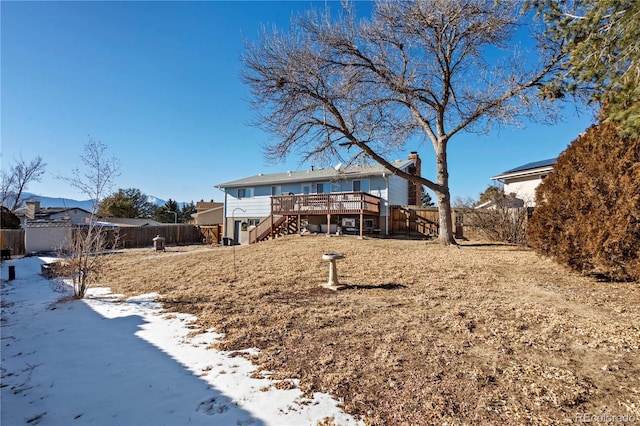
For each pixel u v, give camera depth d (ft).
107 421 8.54
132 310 19.30
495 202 52.44
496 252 34.73
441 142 43.68
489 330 13.61
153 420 8.48
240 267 31.99
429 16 38.29
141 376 10.97
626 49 15.14
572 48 18.58
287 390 9.61
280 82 38.40
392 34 41.39
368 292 20.93
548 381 9.46
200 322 16.40
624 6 14.85
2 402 9.62
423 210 58.90
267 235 64.03
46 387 10.48
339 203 55.88
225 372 10.96
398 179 68.80
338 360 11.41
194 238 86.69
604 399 8.50
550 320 14.35
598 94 18.35
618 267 19.01
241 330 14.96
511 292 19.31
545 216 22.66
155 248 61.62
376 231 60.13
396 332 13.82
